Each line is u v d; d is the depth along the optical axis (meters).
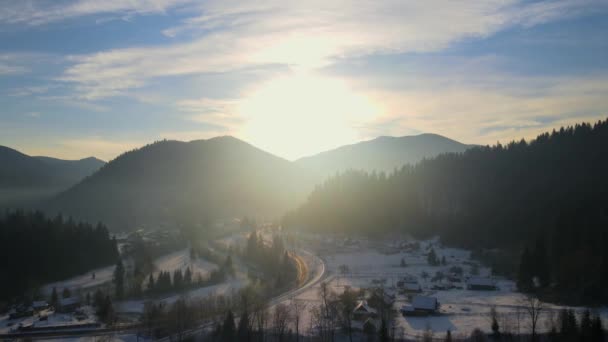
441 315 140.50
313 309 148.38
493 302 153.50
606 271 155.88
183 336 130.88
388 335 121.75
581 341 109.88
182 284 196.38
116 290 184.88
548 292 161.62
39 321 151.25
